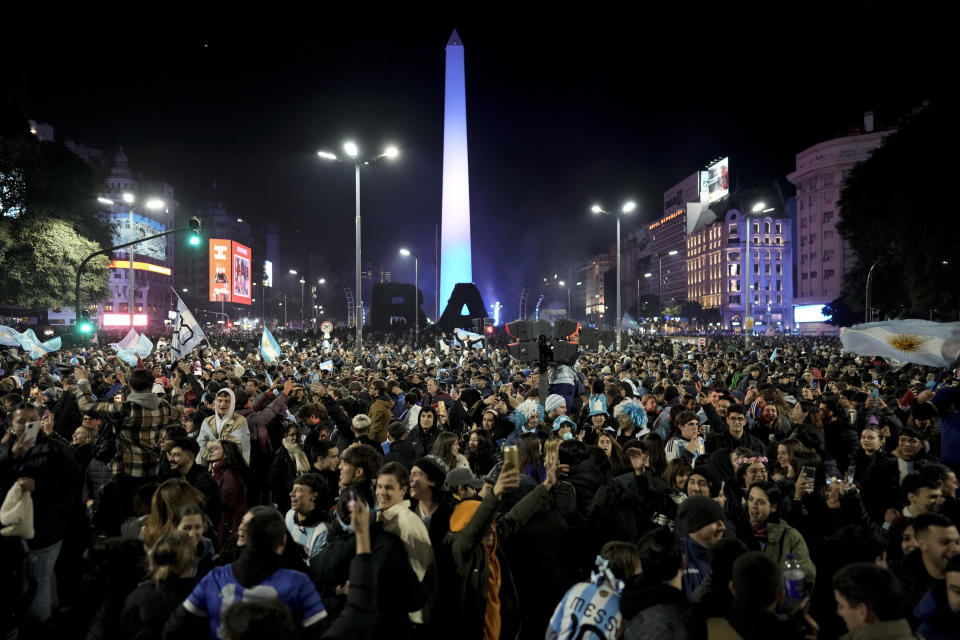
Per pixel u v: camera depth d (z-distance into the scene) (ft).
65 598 20.63
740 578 11.40
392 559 13.46
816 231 399.24
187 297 469.98
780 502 18.83
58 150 144.97
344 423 33.17
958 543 13.79
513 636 17.11
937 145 136.26
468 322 224.12
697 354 93.86
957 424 24.67
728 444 26.71
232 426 26.45
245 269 435.94
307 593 12.57
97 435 28.27
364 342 165.07
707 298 484.33
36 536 19.17
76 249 136.26
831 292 391.24
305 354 97.60
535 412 31.65
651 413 35.19
